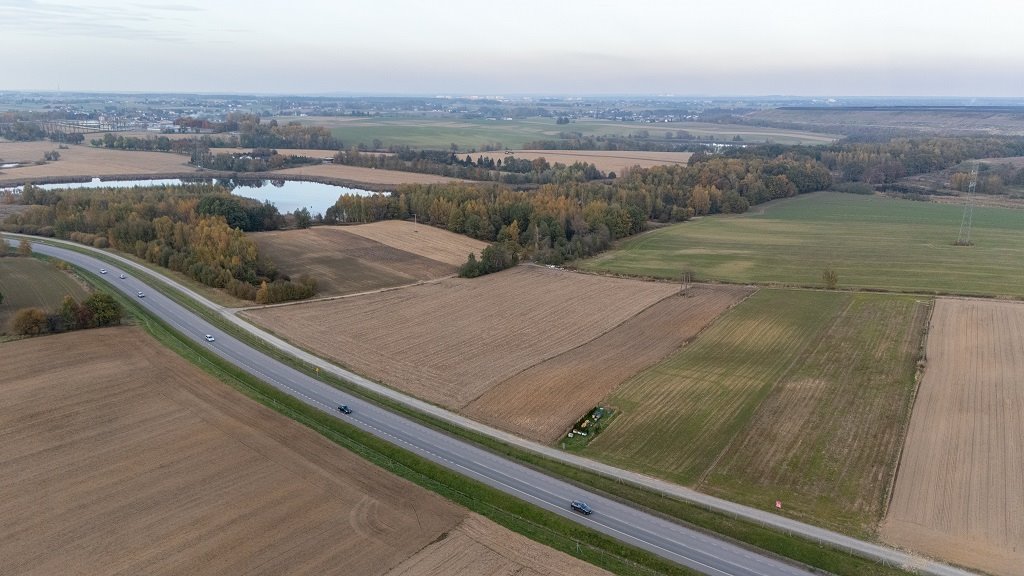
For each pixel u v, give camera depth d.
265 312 101.81
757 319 99.25
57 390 70.69
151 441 61.09
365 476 57.06
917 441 63.56
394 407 72.00
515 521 52.69
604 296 111.94
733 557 48.97
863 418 68.25
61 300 100.19
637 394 74.75
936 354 84.12
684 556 48.97
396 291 113.50
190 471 56.19
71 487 53.22
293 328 95.38
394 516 51.38
